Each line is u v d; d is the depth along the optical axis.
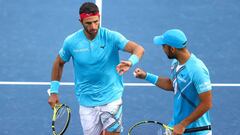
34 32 49.75
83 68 30.72
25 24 50.91
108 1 54.47
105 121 31.61
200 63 26.94
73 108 40.00
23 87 42.44
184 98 27.41
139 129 28.81
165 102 40.97
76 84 31.69
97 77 30.73
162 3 54.44
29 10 53.00
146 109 40.16
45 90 42.09
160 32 50.00
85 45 30.28
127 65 28.19
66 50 30.97
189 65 26.78
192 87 26.91
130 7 53.66
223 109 40.06
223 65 45.62
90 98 31.38
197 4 54.41
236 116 39.34
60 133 30.25
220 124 38.41
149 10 53.25
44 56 46.44
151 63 45.66
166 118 39.28
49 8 53.47
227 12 53.16
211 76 44.09
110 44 30.25
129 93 41.81
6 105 40.25
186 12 53.06
